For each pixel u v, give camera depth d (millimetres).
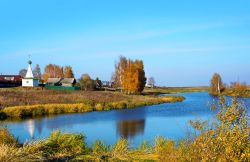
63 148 16172
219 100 8602
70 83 104062
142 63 93875
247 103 8320
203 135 8414
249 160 7543
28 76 87750
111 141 24656
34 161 13383
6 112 42312
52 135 17203
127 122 37094
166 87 183000
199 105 61500
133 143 23297
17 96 61906
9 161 12516
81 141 16922
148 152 15578
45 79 128375
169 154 11188
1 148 13484
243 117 8102
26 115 44406
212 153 7844
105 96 73625
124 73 92188
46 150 15500
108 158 14516
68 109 49594
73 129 31422
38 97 63219
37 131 30469
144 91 118438
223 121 8203
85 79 96250
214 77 98625
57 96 66375
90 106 52500
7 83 91500
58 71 131625
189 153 9078
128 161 13789
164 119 39438
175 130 29797
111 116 43750
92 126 33938
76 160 14141
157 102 67312
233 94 8648
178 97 79812
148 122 36844
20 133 29203
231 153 7688
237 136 7789
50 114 46562
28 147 15250
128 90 91562
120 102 59344
